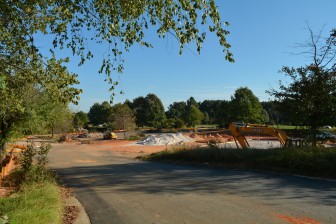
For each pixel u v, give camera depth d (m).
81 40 7.23
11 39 6.96
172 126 84.00
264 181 11.72
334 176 12.12
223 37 5.49
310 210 7.63
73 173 16.11
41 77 7.30
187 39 5.71
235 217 7.25
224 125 73.50
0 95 7.91
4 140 16.08
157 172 15.29
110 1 6.27
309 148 14.84
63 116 18.02
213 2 5.22
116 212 8.15
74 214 8.07
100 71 7.25
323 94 15.62
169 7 5.79
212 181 12.12
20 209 6.94
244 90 62.12
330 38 16.02
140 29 6.80
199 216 7.44
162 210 8.12
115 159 24.28
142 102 106.19
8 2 6.30
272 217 7.16
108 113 102.50
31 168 13.30
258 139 45.59
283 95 16.50
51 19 6.94
